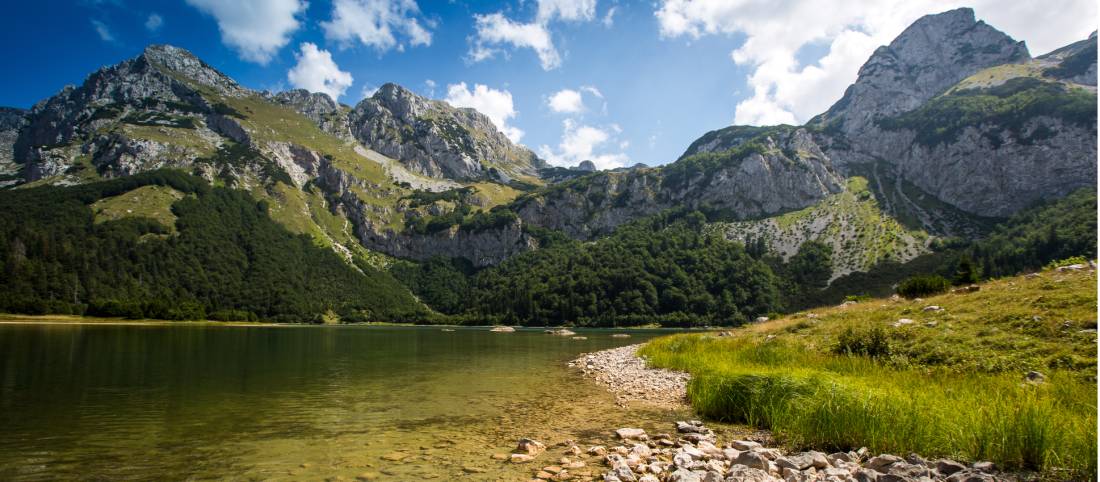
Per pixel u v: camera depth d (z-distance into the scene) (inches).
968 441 461.7
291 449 576.1
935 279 1720.0
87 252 7062.0
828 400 553.9
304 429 686.5
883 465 439.5
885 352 976.9
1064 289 1032.2
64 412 802.8
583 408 850.1
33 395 965.2
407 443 605.3
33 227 7495.1
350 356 2021.4
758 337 1565.0
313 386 1131.9
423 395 1003.9
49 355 1800.0
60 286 6063.0
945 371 804.6
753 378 724.7
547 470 483.5
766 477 405.7
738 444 548.7
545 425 711.1
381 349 2482.8
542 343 3127.5
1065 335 822.5
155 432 665.0
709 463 460.4
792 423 569.3
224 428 692.1
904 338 1012.5
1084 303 918.4
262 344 2741.1
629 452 544.4
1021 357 795.4
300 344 2822.3
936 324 1055.6
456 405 884.6
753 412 676.1
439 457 537.6
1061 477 391.9
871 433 500.7
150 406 861.2
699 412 784.3
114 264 7071.9
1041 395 571.2
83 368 1417.3
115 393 996.6
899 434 490.6
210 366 1533.0
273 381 1216.2
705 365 1075.3
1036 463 413.7
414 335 4360.2
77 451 567.2
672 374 1211.9
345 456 543.8
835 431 525.0
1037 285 1149.7
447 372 1448.1
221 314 6904.5
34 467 504.7
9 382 1138.7
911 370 837.8
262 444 601.0
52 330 3762.3
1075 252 6284.5
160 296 6943.9
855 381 683.4
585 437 632.4
